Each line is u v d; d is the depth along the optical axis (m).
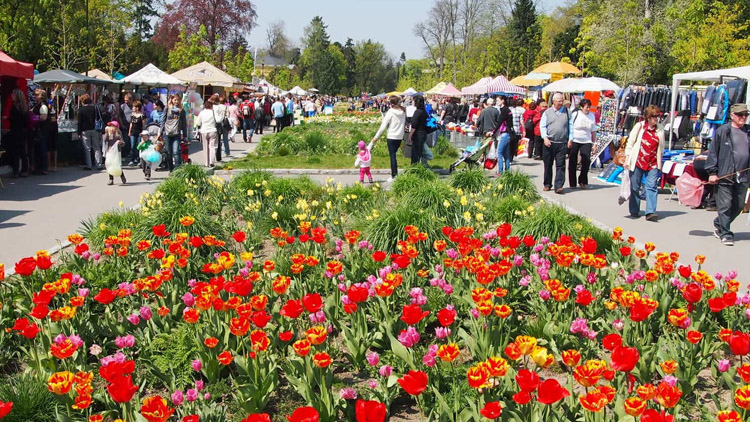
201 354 4.09
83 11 33.72
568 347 4.59
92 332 4.63
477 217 7.96
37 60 33.22
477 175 11.33
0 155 14.20
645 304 3.87
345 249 7.58
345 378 4.34
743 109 8.20
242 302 4.64
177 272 5.59
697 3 25.34
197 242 5.86
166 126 15.79
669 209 11.15
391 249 7.11
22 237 8.58
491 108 15.26
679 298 5.16
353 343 4.36
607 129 18.44
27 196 11.95
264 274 5.39
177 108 15.95
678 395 2.80
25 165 14.50
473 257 4.97
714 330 4.93
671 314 4.00
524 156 20.78
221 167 16.27
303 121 32.06
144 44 51.62
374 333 4.72
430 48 76.81
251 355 3.89
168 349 4.23
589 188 13.64
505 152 15.08
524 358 4.38
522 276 5.75
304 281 5.94
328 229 8.23
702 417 3.72
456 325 5.00
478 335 4.37
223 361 3.66
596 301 5.06
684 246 8.33
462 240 5.45
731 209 8.44
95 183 13.80
